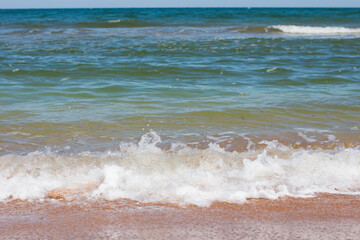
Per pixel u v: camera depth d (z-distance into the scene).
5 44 15.60
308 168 3.74
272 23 27.89
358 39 18.33
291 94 7.58
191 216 2.95
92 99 7.05
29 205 3.08
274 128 5.34
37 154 4.18
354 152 4.03
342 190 3.42
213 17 33.62
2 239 2.59
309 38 19.06
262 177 3.60
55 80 9.02
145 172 3.62
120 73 9.98
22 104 6.58
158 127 5.36
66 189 3.32
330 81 9.11
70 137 4.89
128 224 2.82
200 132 5.15
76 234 2.68
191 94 7.59
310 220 2.91
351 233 2.72
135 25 25.53
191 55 13.38
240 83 8.91
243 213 3.01
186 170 3.69
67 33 20.25
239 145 4.64
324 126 5.44
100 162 3.80
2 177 3.49
